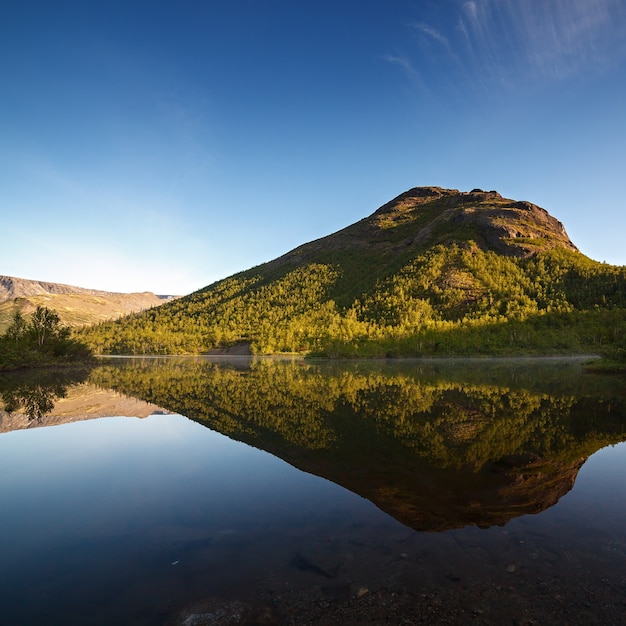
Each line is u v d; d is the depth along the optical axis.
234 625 5.84
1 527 9.61
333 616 6.00
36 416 25.62
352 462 14.45
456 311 160.00
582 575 6.93
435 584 6.76
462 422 21.39
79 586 7.04
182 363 105.50
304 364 96.56
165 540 8.76
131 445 17.86
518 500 10.70
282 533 8.94
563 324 136.88
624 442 16.81
